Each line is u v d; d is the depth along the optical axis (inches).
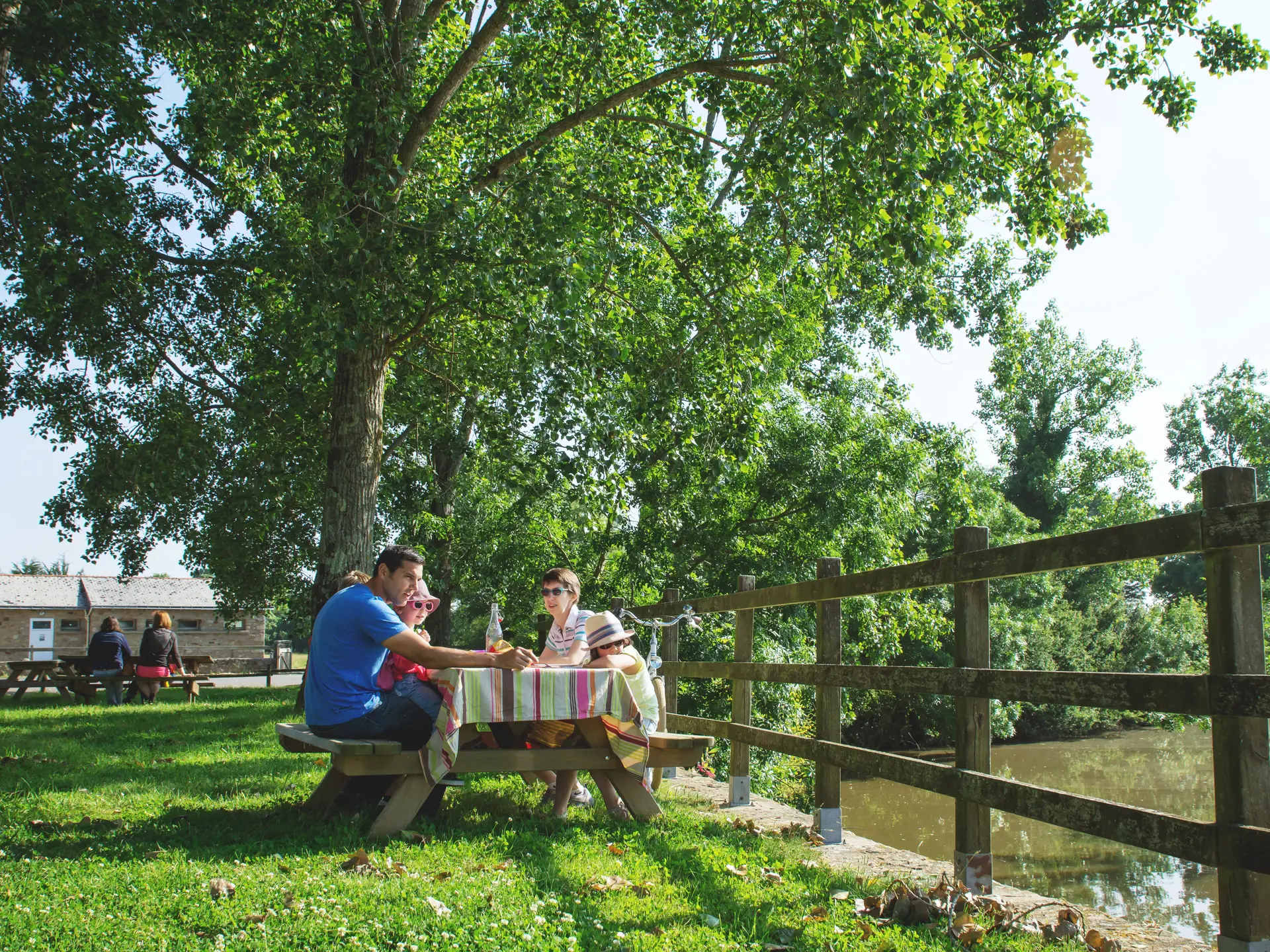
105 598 1983.3
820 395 861.2
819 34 425.4
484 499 866.8
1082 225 501.0
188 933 119.0
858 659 775.7
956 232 663.1
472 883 143.6
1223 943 111.2
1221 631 113.4
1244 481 114.0
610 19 550.3
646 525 697.6
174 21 432.8
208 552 909.2
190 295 673.0
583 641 211.5
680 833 188.9
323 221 401.4
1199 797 714.8
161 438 663.8
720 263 556.1
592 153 555.5
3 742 358.3
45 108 439.2
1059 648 1270.9
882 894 143.7
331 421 507.2
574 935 123.3
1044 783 810.8
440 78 587.2
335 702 182.7
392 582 198.2
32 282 486.6
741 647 257.1
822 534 722.2
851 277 627.2
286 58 441.7
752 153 488.1
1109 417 1662.2
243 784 243.9
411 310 463.2
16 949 112.6
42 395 712.4
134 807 212.4
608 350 485.4
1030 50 529.7
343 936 119.5
